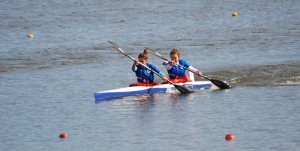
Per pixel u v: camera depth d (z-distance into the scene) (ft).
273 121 277.64
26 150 248.32
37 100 329.52
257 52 454.81
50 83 370.12
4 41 524.93
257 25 586.45
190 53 460.14
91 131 271.69
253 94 330.95
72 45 503.20
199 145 247.70
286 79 364.17
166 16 650.43
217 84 349.61
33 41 523.29
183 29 572.10
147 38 530.68
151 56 458.50
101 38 534.78
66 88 356.79
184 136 260.01
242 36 526.98
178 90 346.74
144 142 254.06
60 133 269.85
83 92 346.54
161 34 549.13
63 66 421.18
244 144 246.88
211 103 315.78
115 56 454.81
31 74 396.37
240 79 369.71
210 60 431.84
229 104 311.88
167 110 304.30
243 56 441.27
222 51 463.42
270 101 314.35
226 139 253.65
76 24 609.83
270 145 244.42
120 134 265.95
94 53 467.52
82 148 249.14
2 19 650.84
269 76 373.61
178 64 355.56
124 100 328.29
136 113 300.20
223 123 277.44
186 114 295.28
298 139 250.57
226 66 408.46
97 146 250.78
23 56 459.32
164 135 262.47
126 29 577.43
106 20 632.38
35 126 281.74
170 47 487.20
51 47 495.82
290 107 301.02
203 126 273.75
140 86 344.69
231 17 638.53
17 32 568.00
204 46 485.97
